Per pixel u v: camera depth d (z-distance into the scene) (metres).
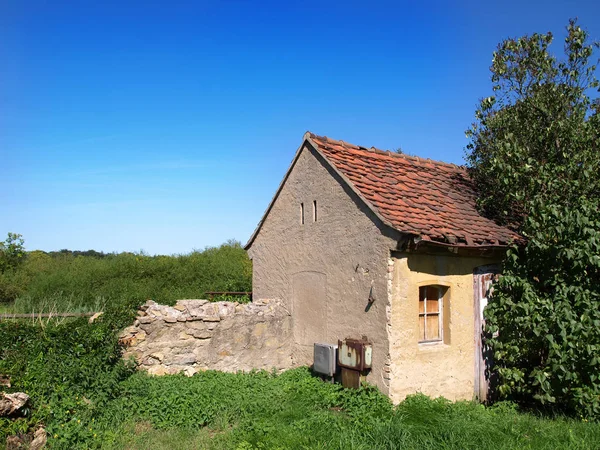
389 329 8.00
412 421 6.98
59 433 6.40
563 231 8.14
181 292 20.97
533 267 8.82
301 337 10.40
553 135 10.27
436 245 8.09
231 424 7.31
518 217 10.52
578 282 8.07
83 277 22.11
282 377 9.55
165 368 9.35
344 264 9.14
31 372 7.28
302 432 6.64
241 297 14.75
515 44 11.08
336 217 9.42
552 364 7.86
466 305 9.05
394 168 10.78
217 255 26.77
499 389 8.79
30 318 13.11
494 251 9.06
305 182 10.49
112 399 7.76
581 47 10.38
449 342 8.80
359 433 6.57
